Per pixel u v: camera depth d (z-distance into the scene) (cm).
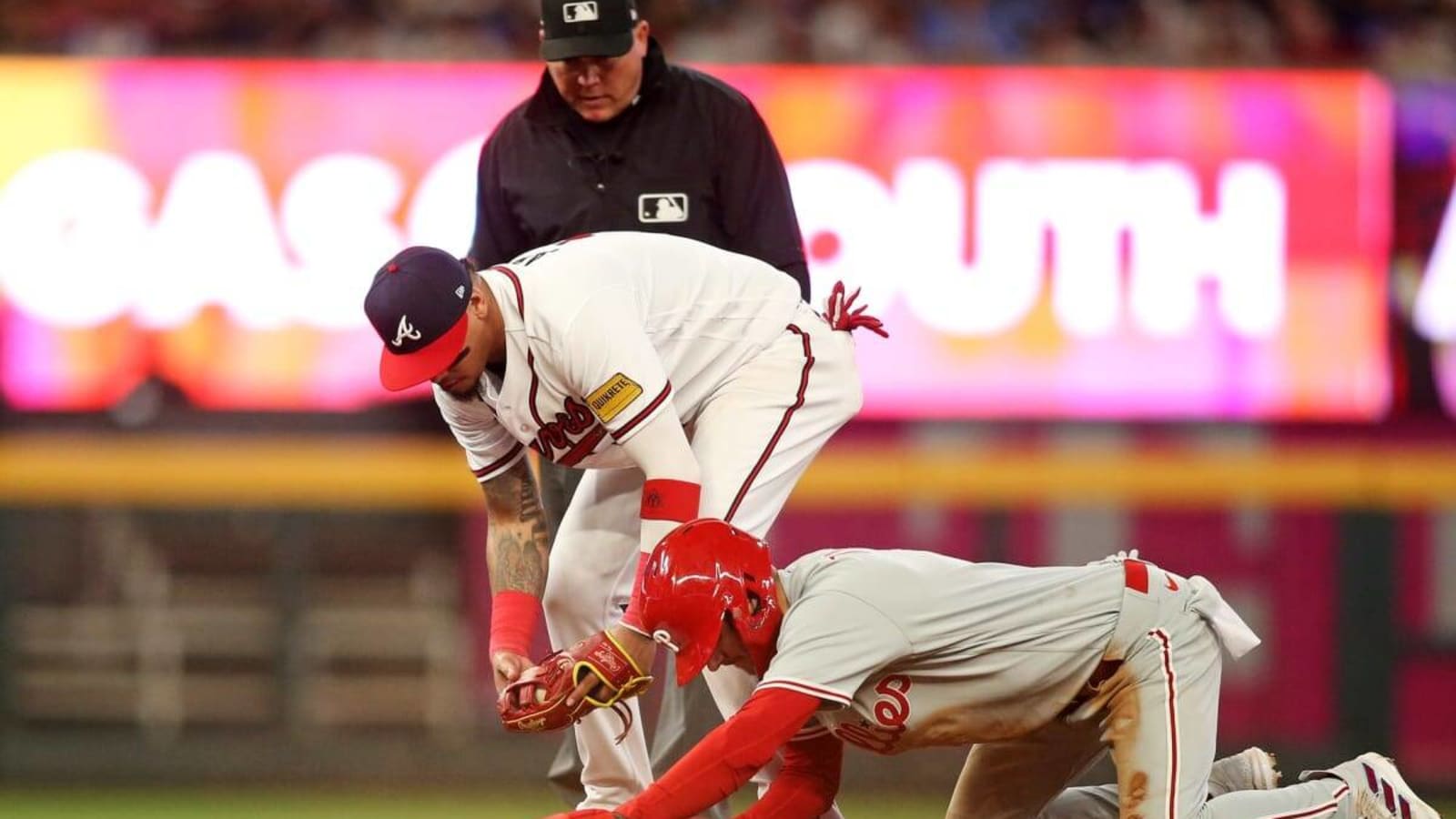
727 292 1608
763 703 1378
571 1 1725
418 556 3212
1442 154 3048
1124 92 3038
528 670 1481
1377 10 3584
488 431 1609
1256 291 3047
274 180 3042
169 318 3053
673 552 1398
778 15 3522
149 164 3034
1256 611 3119
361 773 3200
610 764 1722
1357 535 3103
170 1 3556
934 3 3569
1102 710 1523
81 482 3078
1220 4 3578
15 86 3023
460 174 3034
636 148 1797
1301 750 3108
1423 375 3059
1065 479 3066
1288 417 3059
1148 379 3052
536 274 1505
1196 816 1499
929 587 1449
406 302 1439
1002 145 3031
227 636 3203
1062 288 3042
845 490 3086
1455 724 3109
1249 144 3042
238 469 3091
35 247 3036
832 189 3028
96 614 3197
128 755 3197
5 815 2964
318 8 3550
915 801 3108
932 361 3050
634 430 1477
